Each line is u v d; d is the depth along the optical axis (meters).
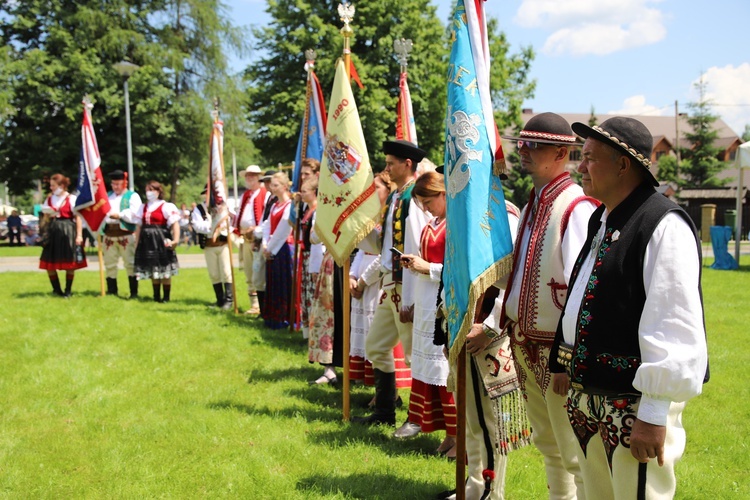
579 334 2.23
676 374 1.95
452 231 2.92
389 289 4.61
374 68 25.14
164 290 10.32
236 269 16.09
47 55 26.34
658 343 1.99
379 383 4.77
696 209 37.38
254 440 4.44
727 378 5.92
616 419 2.17
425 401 4.13
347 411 4.87
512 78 31.88
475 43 2.95
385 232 4.73
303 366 6.43
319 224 4.81
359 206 4.64
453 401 4.08
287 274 8.13
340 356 5.70
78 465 4.04
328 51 25.77
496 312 3.11
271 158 27.94
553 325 2.79
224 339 7.53
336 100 4.75
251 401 5.30
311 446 4.33
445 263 3.05
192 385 5.76
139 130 27.14
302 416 4.94
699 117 39.12
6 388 5.54
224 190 9.48
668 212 2.10
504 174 3.00
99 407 5.07
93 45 26.88
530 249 2.86
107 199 10.41
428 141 27.33
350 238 4.65
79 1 27.42
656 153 50.16
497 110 31.69
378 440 4.47
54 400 5.25
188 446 4.32
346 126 4.70
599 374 2.17
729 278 13.64
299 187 7.44
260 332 7.98
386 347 4.72
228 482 3.79
